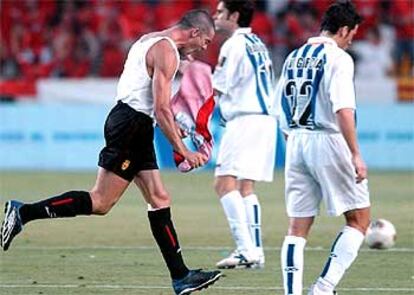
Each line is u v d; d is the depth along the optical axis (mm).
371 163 74375
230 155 35219
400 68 83688
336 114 25688
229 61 35062
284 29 84500
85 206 28172
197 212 51000
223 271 34000
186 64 29250
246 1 35062
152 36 28141
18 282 31375
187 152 27250
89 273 33094
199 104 28984
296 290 26594
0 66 83500
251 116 35344
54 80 78938
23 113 75750
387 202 55312
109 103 77625
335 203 26547
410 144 74250
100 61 84188
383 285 30938
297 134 26953
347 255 26734
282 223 46969
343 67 25969
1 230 28438
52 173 72375
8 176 70062
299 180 27062
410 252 37656
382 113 74188
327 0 85750
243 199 35438
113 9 87000
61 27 85875
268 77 35688
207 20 28406
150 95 27797
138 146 28016
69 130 75625
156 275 32688
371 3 85875
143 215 49844
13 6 86125
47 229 44750
